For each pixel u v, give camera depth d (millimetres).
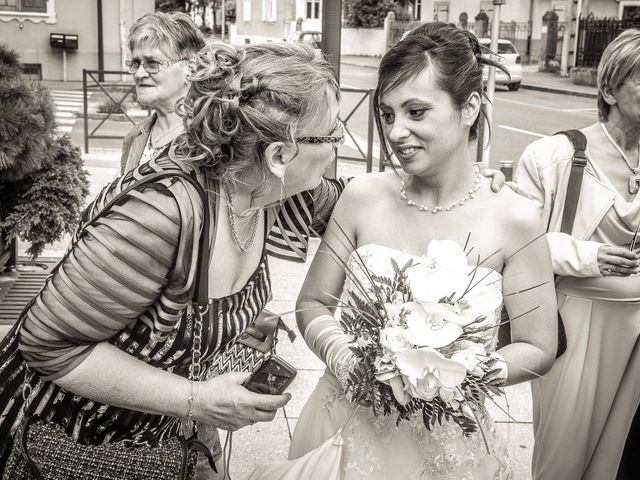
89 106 17719
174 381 2043
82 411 2066
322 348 2389
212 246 2064
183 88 4145
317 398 2518
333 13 6617
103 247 1887
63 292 1896
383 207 2502
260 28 47656
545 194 3305
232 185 2064
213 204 2053
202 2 52781
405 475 2301
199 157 1972
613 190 3268
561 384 3236
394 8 46031
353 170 11578
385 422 2318
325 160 2102
